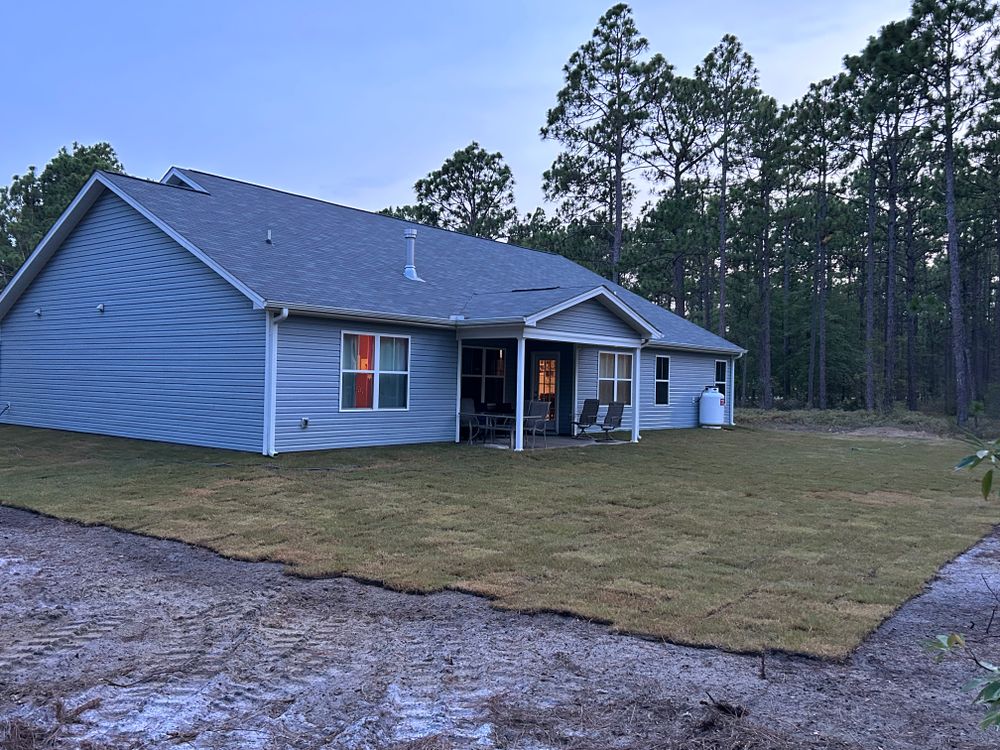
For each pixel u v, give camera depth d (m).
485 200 44.62
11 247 37.03
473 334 14.29
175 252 13.49
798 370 39.75
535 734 3.14
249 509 7.82
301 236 15.52
